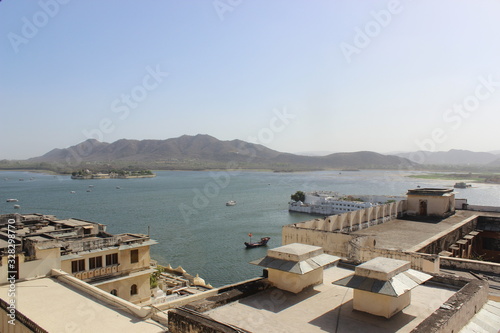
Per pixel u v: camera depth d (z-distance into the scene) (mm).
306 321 12281
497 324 12414
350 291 14906
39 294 23016
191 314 12141
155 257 78875
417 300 13766
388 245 25781
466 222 33406
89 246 33531
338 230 29609
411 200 38000
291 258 14984
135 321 18953
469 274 21344
